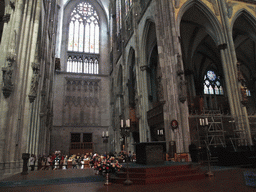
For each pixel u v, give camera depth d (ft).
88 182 28.22
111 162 33.65
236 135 59.36
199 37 93.09
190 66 97.04
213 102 99.09
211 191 19.17
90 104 130.82
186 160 47.83
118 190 21.58
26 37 46.37
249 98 109.40
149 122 74.69
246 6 72.90
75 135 127.24
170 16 60.59
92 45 145.48
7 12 45.09
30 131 55.62
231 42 65.72
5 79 39.68
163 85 56.39
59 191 22.04
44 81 72.64
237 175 28.40
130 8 100.32
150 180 25.07
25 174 37.63
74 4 149.28
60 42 135.54
